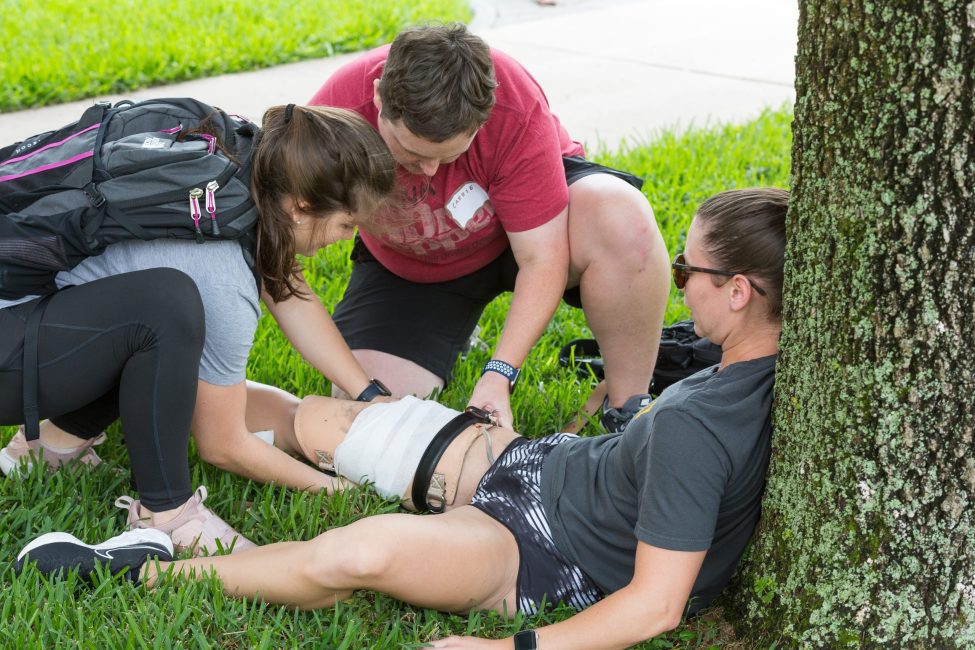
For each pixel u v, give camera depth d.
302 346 2.86
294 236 2.42
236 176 2.31
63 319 2.29
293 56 8.02
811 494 2.07
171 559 2.42
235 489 2.78
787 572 2.16
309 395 3.06
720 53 8.53
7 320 2.29
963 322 1.82
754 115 6.75
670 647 2.31
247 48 7.85
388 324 3.28
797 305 2.03
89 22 8.06
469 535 2.28
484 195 2.94
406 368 3.22
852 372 1.94
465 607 2.32
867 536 2.00
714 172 5.35
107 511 2.67
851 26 1.79
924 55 1.71
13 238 2.19
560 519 2.37
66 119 6.39
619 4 10.47
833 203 1.90
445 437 2.65
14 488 2.67
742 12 10.18
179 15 8.41
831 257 1.93
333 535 2.18
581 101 7.12
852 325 1.92
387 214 2.73
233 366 2.49
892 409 1.91
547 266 2.96
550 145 2.88
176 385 2.35
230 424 2.60
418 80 2.43
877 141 1.80
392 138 2.62
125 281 2.30
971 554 1.94
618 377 3.18
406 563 2.16
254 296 2.43
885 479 1.95
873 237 1.85
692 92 7.35
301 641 2.24
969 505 1.91
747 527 2.28
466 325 3.37
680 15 10.01
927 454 1.91
